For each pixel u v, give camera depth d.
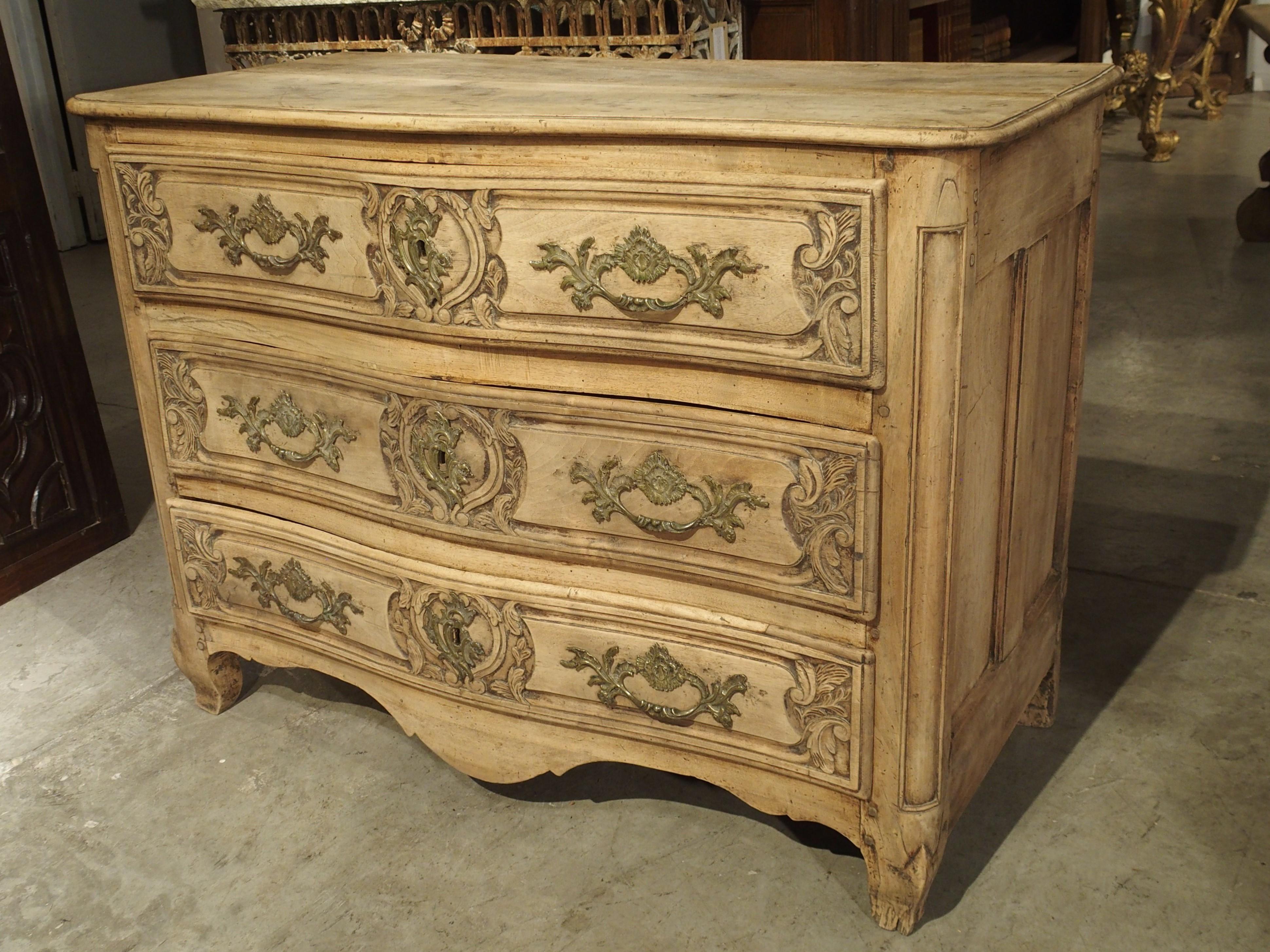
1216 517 2.62
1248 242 4.39
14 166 2.50
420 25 3.16
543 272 1.48
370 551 1.80
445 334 1.57
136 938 1.68
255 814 1.91
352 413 1.73
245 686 2.25
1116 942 1.58
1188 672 2.12
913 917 1.59
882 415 1.37
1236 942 1.56
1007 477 1.57
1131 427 3.05
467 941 1.64
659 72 1.79
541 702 1.74
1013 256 1.45
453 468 1.65
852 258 1.31
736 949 1.60
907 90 1.51
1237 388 3.22
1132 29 5.66
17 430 2.59
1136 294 3.95
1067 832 1.77
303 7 3.31
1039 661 1.86
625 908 1.68
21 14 5.00
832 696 1.53
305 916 1.70
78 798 1.97
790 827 1.82
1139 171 5.43
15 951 1.67
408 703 1.88
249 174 1.65
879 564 1.43
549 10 2.91
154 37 5.47
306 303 1.68
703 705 1.62
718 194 1.34
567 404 1.54
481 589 1.71
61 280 2.63
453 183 1.48
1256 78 6.78
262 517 1.92
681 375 1.48
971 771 1.65
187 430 1.92
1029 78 1.57
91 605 2.57
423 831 1.85
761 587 1.52
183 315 1.84
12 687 2.29
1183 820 1.78
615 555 1.60
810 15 3.30
